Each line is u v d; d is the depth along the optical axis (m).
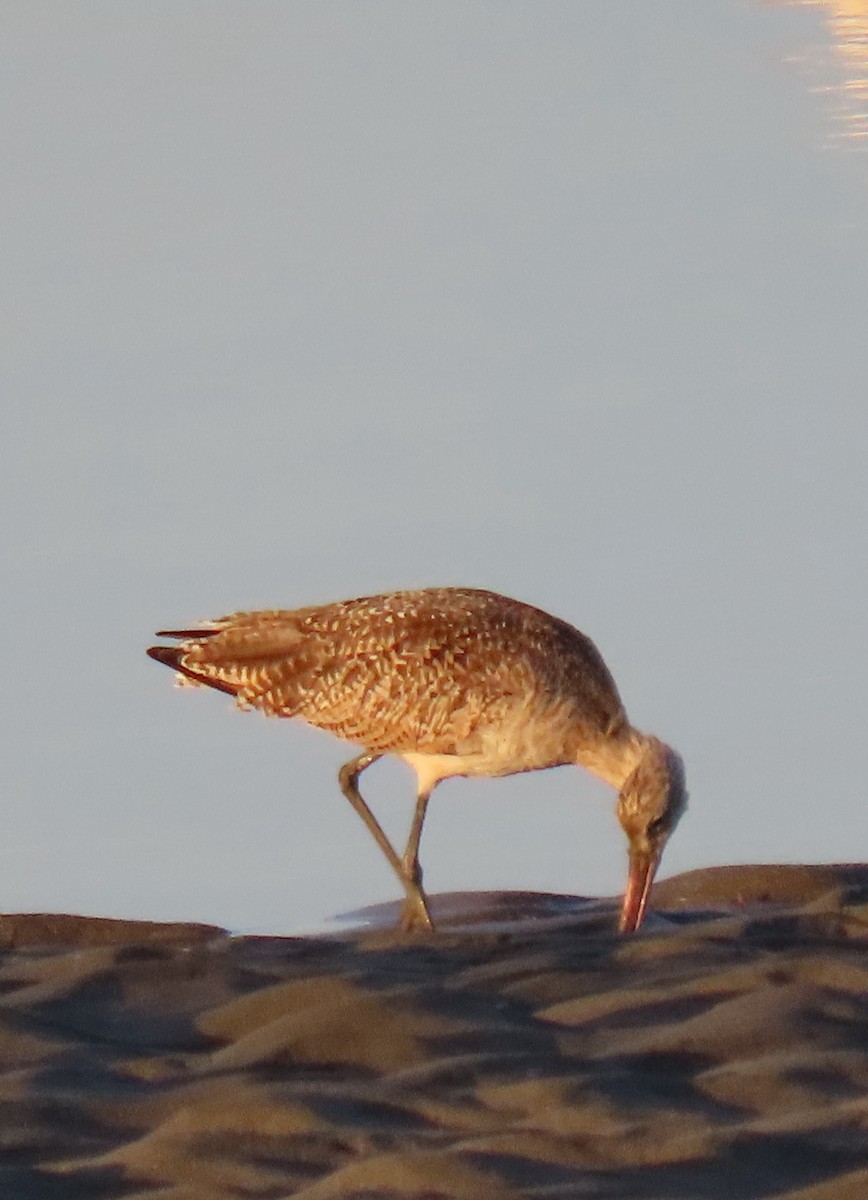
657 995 13.21
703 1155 10.57
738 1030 12.36
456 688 19.03
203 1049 12.88
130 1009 13.46
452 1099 11.55
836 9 49.06
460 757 19.30
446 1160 10.52
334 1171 10.62
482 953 14.91
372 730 19.23
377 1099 11.55
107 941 17.02
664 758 19.14
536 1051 12.39
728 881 17.83
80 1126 11.45
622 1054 12.18
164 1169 10.67
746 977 13.34
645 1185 10.30
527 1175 10.44
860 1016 12.56
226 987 13.76
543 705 19.08
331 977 13.55
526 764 19.38
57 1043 12.76
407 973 13.95
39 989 13.77
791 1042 12.20
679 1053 12.18
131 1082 12.18
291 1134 11.09
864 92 43.25
